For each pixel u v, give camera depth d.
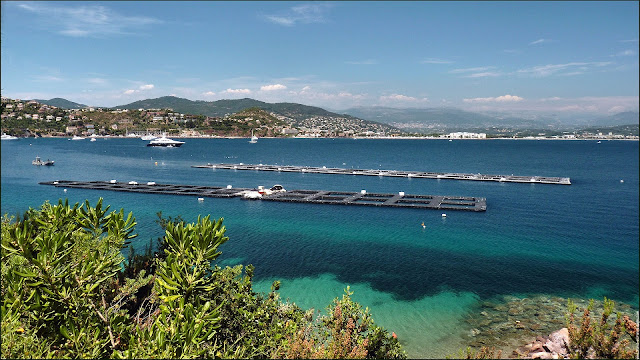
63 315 16.17
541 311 32.38
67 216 19.56
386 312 32.34
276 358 18.41
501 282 38.44
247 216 65.94
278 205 75.19
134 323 20.34
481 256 45.94
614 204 77.25
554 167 156.75
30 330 15.78
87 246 18.12
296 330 20.72
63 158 181.00
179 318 15.98
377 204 73.81
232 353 17.70
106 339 16.38
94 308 17.20
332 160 188.00
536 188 97.94
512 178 110.81
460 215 67.06
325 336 20.73
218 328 19.05
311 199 78.69
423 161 185.75
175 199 81.62
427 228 58.31
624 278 39.34
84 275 16.53
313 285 37.62
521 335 28.56
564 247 49.38
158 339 15.08
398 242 51.25
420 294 35.72
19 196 84.44
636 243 51.12
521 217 65.81
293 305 24.27
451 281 38.53
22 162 159.50
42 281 15.72
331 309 21.91
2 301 16.30
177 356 15.11
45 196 84.50
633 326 14.80
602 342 15.08
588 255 46.31
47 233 17.75
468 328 29.75
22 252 15.73
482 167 157.12
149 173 128.12
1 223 24.64
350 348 18.02
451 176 114.88
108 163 160.62
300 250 47.72
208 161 174.88
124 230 19.58
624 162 181.00
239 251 47.31
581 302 34.03
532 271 41.19
